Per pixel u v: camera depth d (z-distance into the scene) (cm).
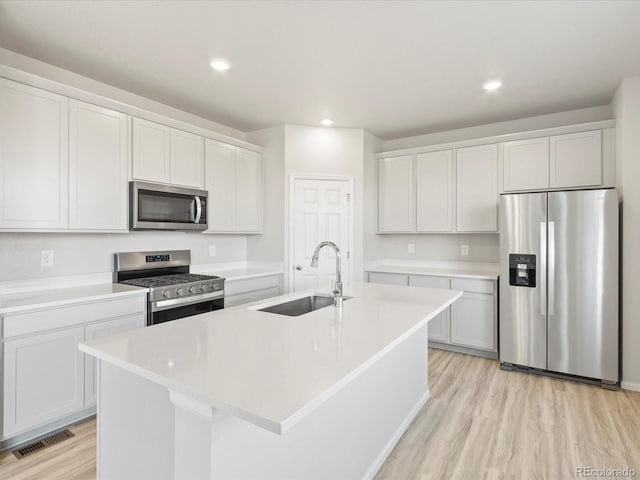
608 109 344
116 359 121
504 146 369
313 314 185
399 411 223
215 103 342
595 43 236
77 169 252
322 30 221
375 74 281
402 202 432
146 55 252
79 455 201
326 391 96
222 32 223
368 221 433
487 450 207
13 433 201
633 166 284
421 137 449
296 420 83
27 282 253
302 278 409
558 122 368
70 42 235
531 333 317
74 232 261
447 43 236
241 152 393
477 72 278
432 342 399
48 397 215
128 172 284
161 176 308
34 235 257
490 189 377
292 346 134
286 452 134
